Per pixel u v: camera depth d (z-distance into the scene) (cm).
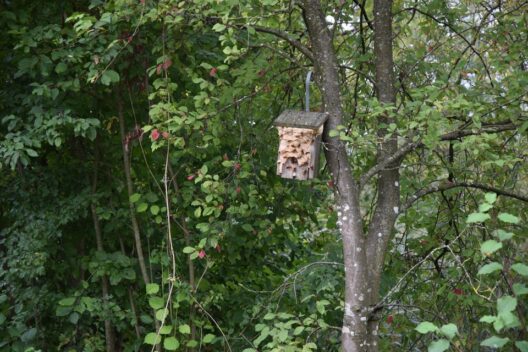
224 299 691
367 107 599
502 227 654
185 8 530
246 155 604
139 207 604
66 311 610
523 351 262
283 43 674
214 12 531
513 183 691
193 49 630
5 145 557
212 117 565
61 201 624
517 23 650
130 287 659
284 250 779
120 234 662
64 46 577
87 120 569
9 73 627
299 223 741
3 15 586
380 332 681
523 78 561
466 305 630
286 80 630
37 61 565
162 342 646
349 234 483
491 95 624
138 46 607
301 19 725
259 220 660
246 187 628
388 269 679
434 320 653
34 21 623
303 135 470
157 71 552
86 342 630
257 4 559
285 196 699
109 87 643
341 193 489
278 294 590
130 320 654
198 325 627
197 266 689
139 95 655
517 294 268
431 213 714
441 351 262
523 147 630
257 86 620
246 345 652
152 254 623
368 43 680
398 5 726
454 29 652
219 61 649
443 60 648
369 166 663
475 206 668
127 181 631
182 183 659
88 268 641
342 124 493
